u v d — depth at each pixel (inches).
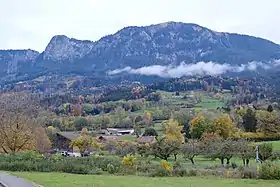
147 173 1754.4
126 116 7126.0
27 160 1978.3
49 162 1919.3
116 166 1836.9
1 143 2694.4
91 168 1839.3
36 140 3004.4
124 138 4953.3
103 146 4143.7
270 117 4392.2
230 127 4463.6
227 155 2518.5
